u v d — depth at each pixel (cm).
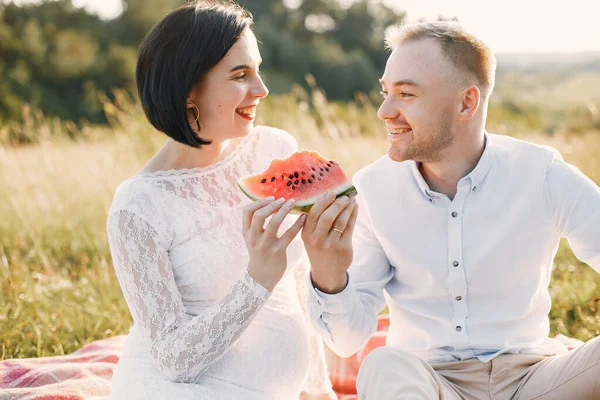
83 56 2647
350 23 4091
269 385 262
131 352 267
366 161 740
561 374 255
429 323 278
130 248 255
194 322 247
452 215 268
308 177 242
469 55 257
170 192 263
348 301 259
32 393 300
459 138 262
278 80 2888
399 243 276
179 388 246
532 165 267
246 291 242
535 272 270
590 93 2412
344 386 346
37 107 2266
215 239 265
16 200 632
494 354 267
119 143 827
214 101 254
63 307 430
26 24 2736
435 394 231
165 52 249
